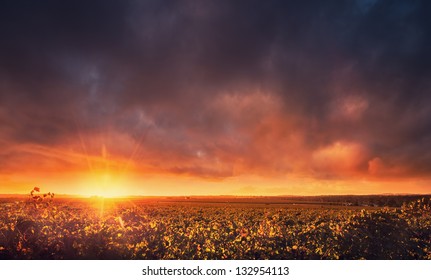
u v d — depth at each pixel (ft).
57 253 33.53
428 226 34.01
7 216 38.24
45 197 43.86
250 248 32.94
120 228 35.40
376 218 33.96
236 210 120.57
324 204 229.25
